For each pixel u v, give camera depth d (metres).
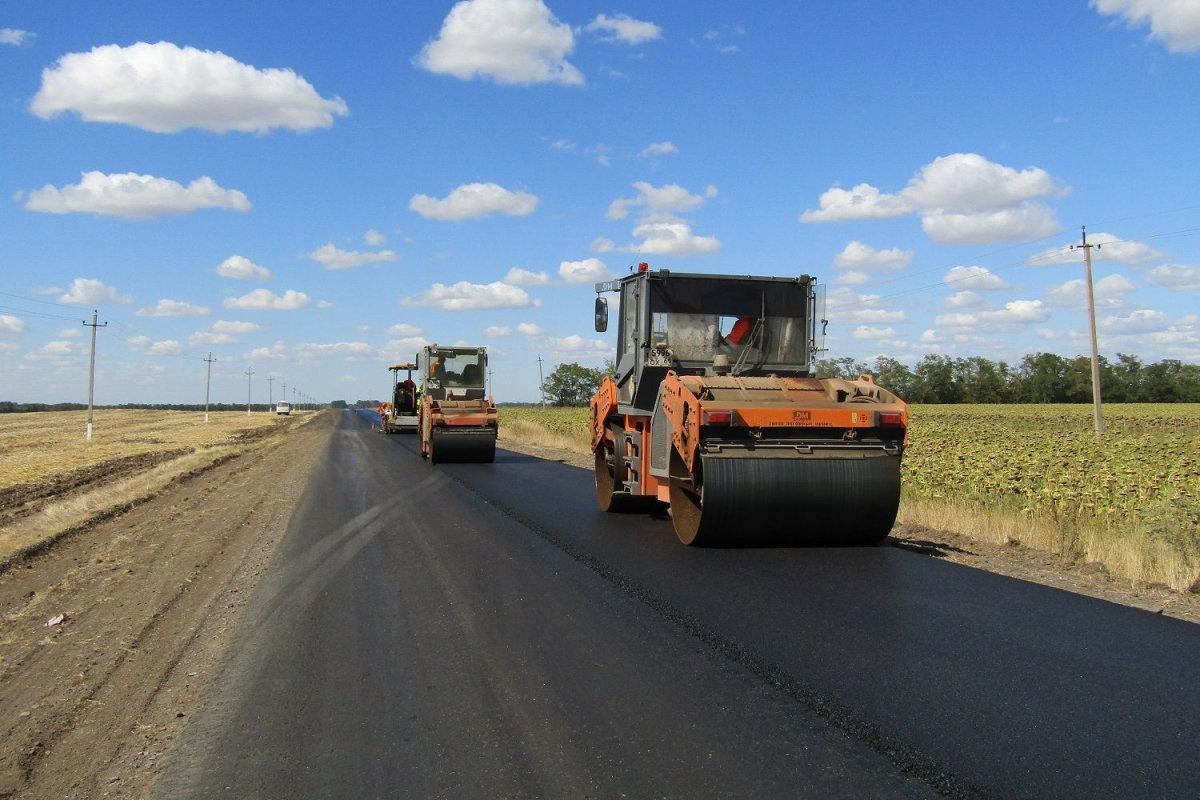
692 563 9.27
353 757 4.54
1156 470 15.72
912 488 14.47
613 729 4.81
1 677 6.18
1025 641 6.35
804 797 3.98
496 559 9.73
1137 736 4.63
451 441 24.44
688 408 9.90
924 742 4.57
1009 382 94.62
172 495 18.14
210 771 4.44
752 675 5.66
